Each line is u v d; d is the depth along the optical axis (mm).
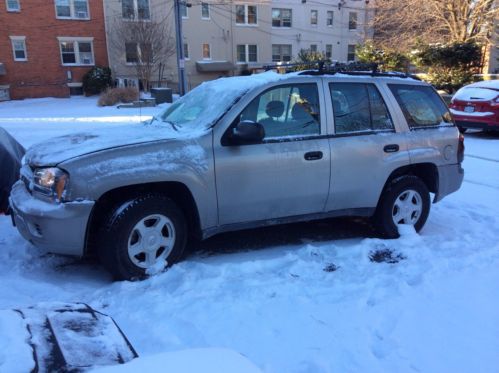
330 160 4555
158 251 4090
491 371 2828
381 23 30266
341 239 5156
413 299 3697
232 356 1588
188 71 38188
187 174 3971
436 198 5410
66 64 33750
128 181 3770
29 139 12047
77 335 1853
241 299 3623
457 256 4621
